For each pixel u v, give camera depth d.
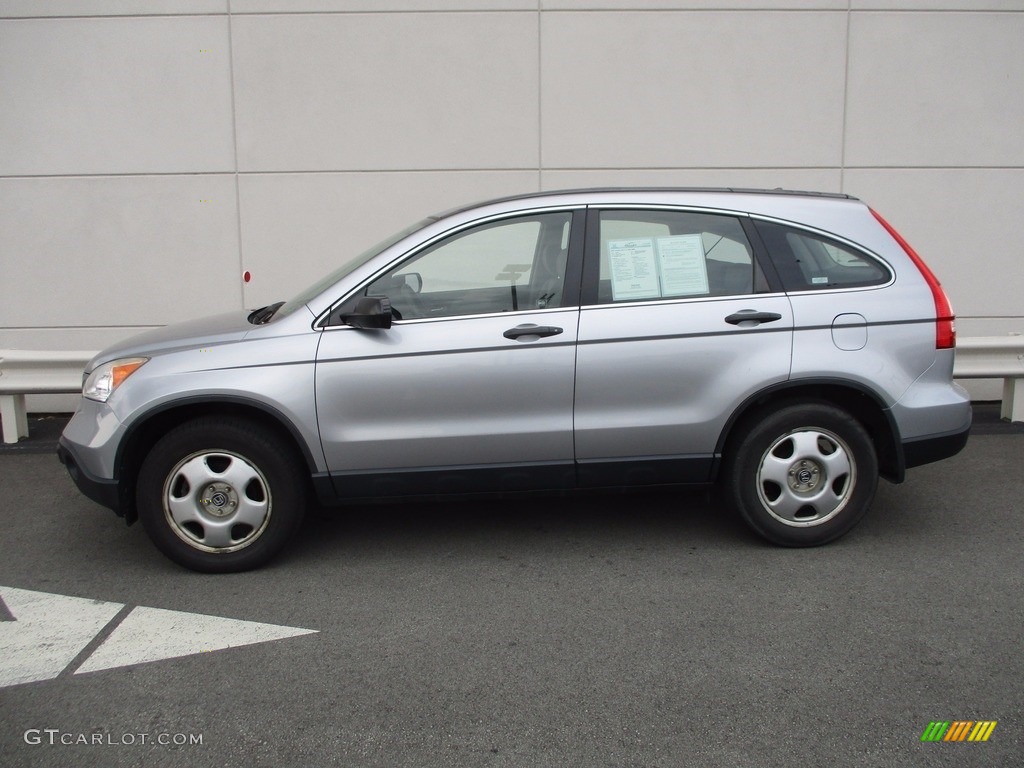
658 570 4.27
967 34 7.42
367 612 3.86
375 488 4.25
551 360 4.16
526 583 4.15
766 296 4.25
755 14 7.40
